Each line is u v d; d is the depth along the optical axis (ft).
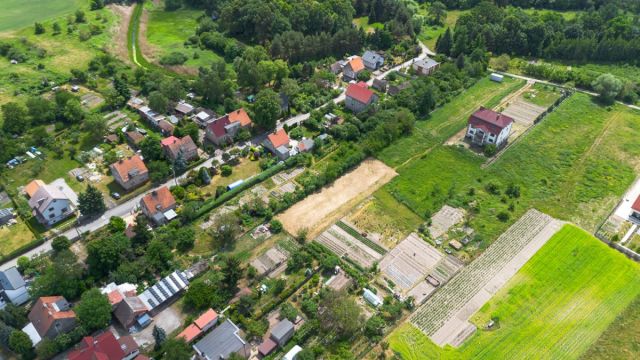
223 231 384.88
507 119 490.49
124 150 489.67
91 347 294.05
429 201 433.89
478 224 411.34
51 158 476.54
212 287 344.08
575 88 611.47
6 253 377.71
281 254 380.37
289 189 444.14
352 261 376.68
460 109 563.89
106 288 342.44
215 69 589.32
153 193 406.41
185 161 463.01
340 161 475.31
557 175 465.88
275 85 606.14
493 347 320.70
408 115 516.73
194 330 319.27
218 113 543.80
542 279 365.81
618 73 642.22
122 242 360.69
